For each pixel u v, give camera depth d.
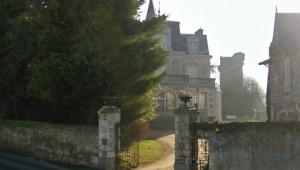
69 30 22.62
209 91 45.19
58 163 21.34
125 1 23.11
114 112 20.05
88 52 21.31
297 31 31.50
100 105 22.30
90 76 21.31
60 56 22.09
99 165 19.97
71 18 22.45
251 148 17.86
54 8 22.59
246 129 17.95
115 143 20.00
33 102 25.52
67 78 21.53
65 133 21.73
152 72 23.59
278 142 17.59
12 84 25.61
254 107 69.75
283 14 32.75
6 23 26.25
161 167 22.00
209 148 18.42
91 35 21.69
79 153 21.05
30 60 25.03
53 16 22.75
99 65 21.20
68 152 21.48
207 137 18.55
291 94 30.33
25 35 24.52
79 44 21.58
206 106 45.03
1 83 25.78
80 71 21.36
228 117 60.06
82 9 22.19
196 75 48.00
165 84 43.09
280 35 31.83
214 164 18.23
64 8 22.62
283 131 17.55
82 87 21.58
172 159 24.33
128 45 22.59
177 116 19.28
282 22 32.31
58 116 24.66
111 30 21.83
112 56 22.16
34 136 23.22
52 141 22.27
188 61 47.78
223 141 18.17
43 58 24.19
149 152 25.38
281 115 31.23
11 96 26.06
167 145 28.91
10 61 25.34
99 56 21.55
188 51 48.09
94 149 20.47
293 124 17.44
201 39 49.06
